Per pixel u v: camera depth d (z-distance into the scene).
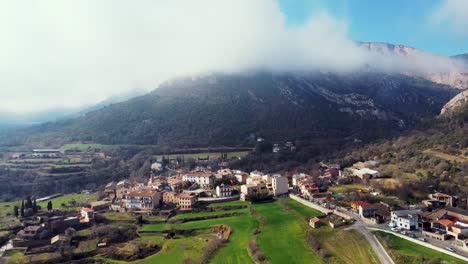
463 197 186.50
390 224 161.75
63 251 169.25
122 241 184.62
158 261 159.00
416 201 193.00
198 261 152.12
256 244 157.75
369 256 132.88
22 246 176.50
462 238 139.38
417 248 135.12
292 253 145.38
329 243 149.38
